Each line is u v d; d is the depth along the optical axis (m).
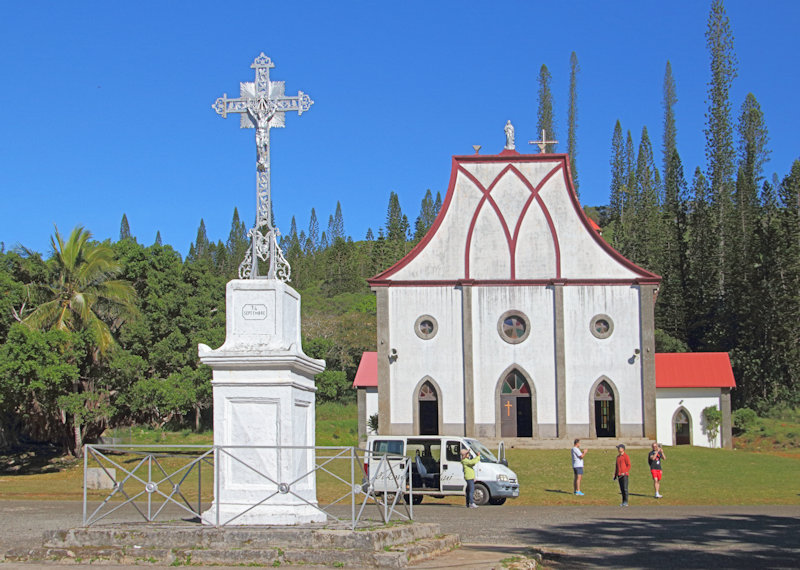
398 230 136.38
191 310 53.59
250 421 13.34
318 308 92.50
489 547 14.62
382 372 42.62
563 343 42.12
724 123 82.94
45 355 36.53
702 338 74.25
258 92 15.01
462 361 42.47
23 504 22.50
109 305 42.81
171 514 18.23
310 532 11.88
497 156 43.81
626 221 111.06
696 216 81.56
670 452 40.34
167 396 42.72
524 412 44.81
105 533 12.08
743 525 19.06
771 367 64.00
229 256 146.50
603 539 16.50
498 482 25.08
